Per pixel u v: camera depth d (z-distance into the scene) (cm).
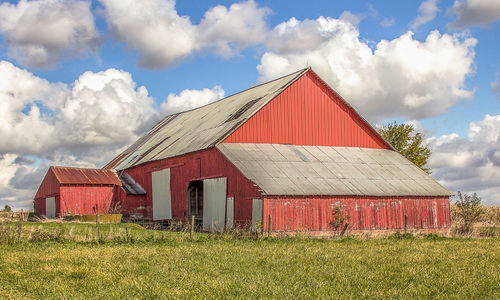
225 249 2067
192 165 3784
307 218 3073
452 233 3428
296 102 3850
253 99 4103
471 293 1265
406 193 3475
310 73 3944
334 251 2041
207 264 1664
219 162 3441
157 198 4312
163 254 1900
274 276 1454
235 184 3241
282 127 3766
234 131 3575
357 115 4084
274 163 3384
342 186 3303
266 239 2569
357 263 1700
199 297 1205
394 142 6122
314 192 3105
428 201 3575
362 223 3278
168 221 4100
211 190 3503
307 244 2355
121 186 4597
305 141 3841
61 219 3978
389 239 2747
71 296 1234
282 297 1199
